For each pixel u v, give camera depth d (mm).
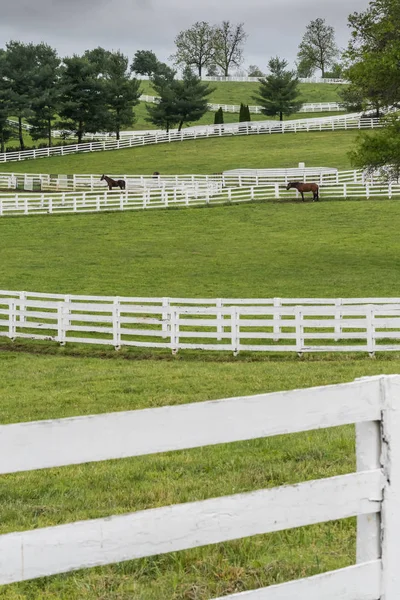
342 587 3812
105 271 38594
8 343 26469
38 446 3227
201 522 3641
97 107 101625
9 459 3172
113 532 3480
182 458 9734
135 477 8820
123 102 103688
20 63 102000
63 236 48375
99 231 49750
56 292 33781
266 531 3744
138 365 22141
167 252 43438
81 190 67000
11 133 102875
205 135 97375
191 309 23969
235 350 23625
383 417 3869
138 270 38750
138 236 48125
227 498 3682
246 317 28531
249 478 8148
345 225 49375
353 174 61875
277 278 36094
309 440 10352
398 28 37375
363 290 32688
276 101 108062
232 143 92375
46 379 19734
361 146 38312
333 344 24547
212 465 9211
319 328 26891
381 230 47562
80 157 91625
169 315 28078
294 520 3787
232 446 10414
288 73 108250
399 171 38844
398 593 3877
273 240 46156
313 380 17594
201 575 5504
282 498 3764
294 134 94688
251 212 54281
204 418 3559
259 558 5773
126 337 26594
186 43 167250
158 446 3479
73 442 3295
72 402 15719
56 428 3260
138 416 3428
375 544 3910
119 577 5484
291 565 5539
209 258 41625
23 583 5426
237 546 6016
